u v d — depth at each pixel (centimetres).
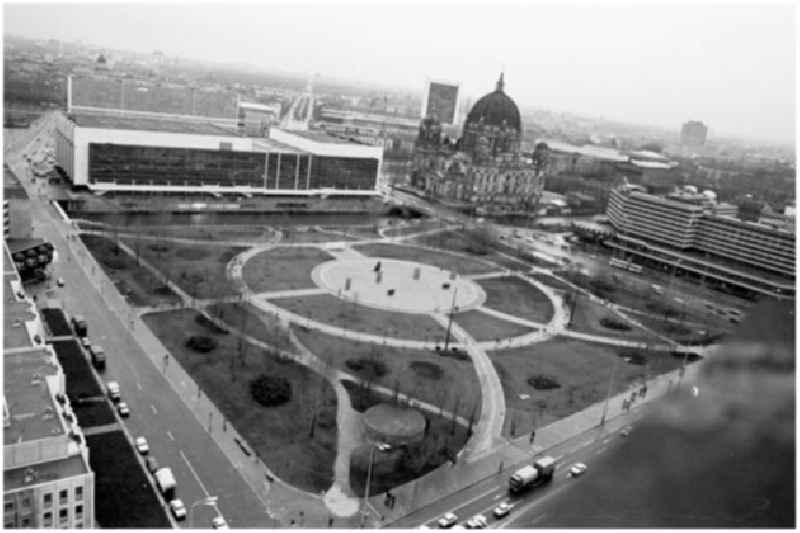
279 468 15300
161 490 13875
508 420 18850
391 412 17412
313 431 16850
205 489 14250
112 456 14825
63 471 12181
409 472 15700
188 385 18525
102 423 16038
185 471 14762
